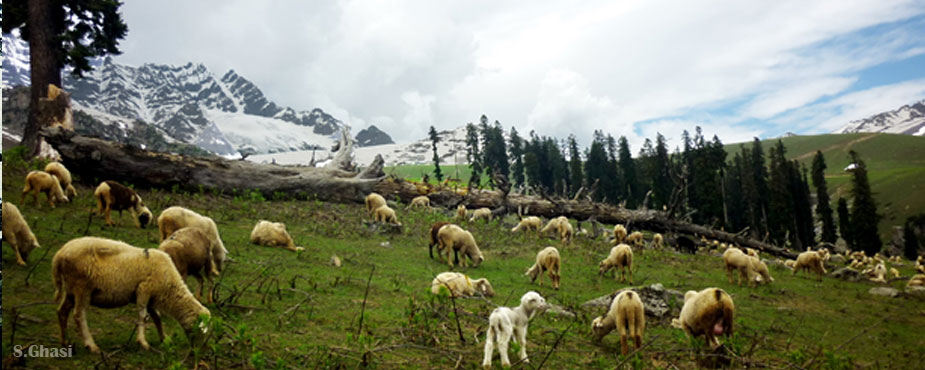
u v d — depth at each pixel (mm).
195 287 9539
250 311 8391
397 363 7012
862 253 40656
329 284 11391
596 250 25562
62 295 5805
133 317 7223
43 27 28062
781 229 72500
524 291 14109
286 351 6793
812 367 8781
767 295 17438
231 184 24547
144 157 22250
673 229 36250
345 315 9062
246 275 11172
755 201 83000
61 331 5625
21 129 64938
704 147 71938
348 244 18109
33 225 12305
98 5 29797
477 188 36062
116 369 5289
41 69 27828
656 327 11180
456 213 32000
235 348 6590
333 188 27500
